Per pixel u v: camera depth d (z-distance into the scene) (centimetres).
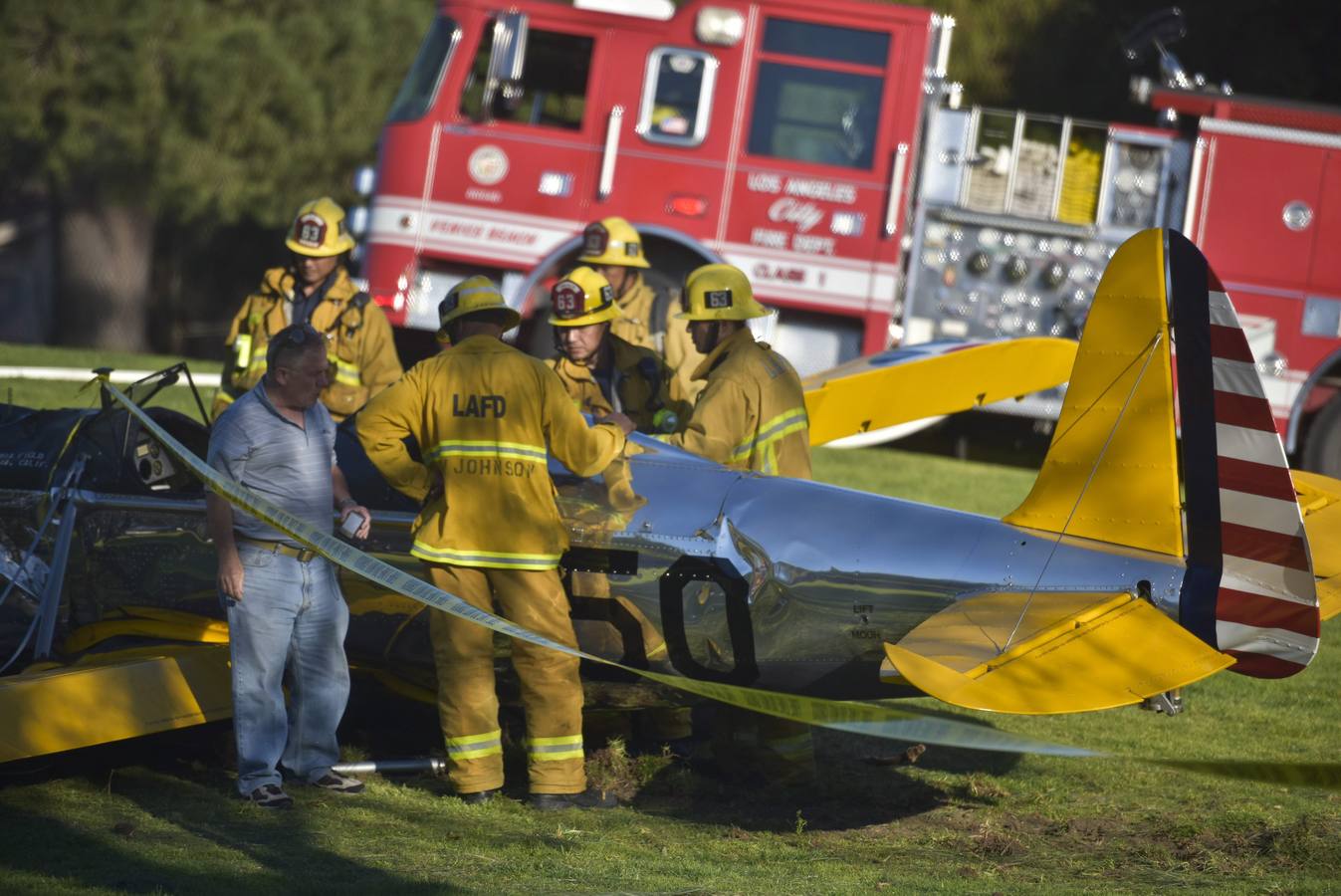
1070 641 1655
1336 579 1914
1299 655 1734
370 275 4197
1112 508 1816
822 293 4106
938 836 1855
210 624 2080
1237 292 4169
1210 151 4134
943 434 4838
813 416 2812
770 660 1927
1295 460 4347
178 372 2155
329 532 1875
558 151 4125
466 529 1858
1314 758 2209
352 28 7188
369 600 2038
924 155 4188
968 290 4212
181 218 7531
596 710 2120
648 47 4106
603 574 1948
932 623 1719
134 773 1961
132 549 2061
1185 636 1666
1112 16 6309
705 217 4106
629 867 1647
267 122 7050
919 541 1875
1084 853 1789
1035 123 4172
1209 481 1766
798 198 4094
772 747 2036
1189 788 2070
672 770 2086
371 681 2169
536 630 1875
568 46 4150
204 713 1872
